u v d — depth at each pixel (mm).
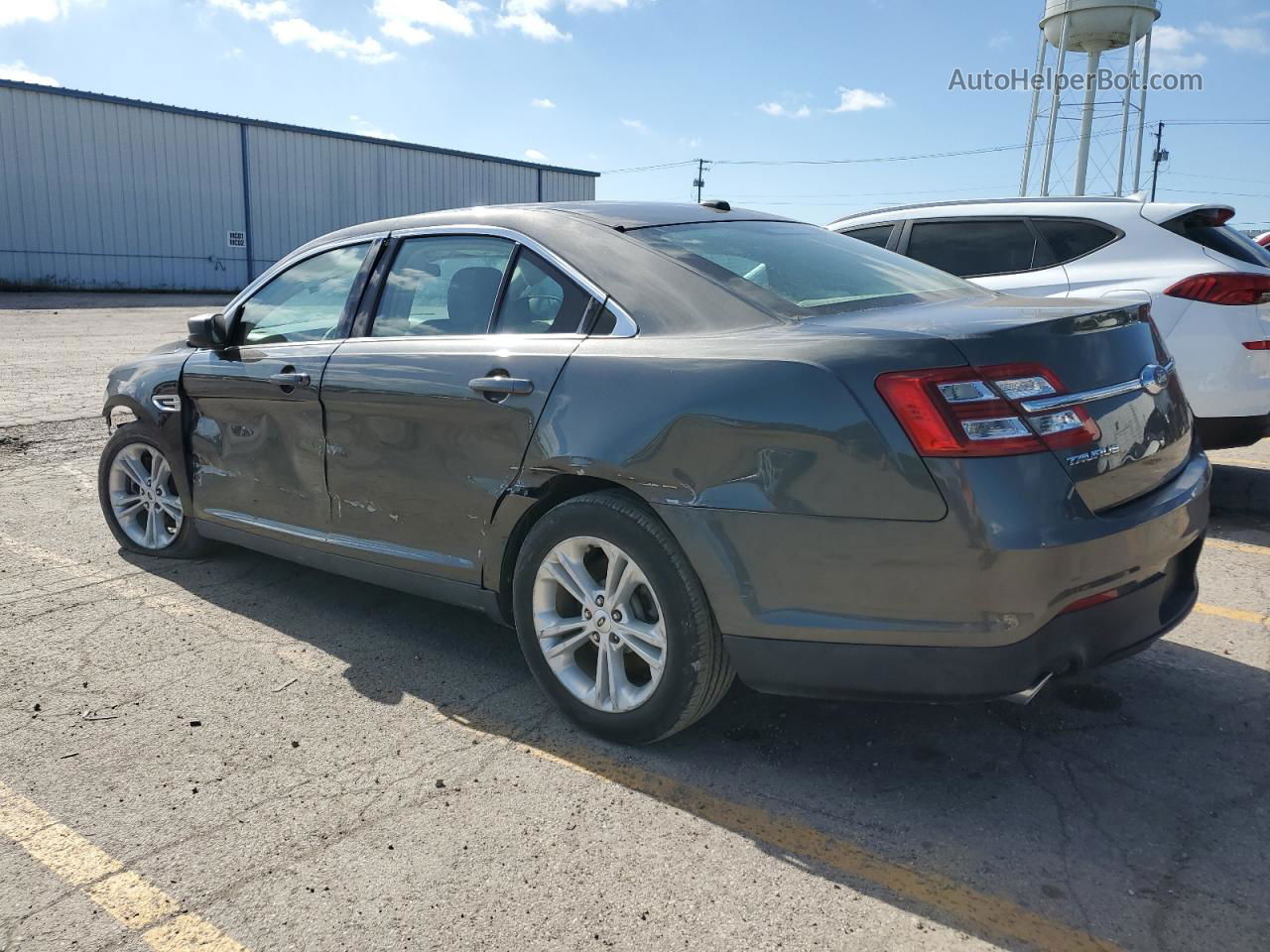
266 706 3355
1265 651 3762
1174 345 5422
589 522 2943
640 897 2350
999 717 3236
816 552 2549
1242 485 5938
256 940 2213
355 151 37875
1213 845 2543
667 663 2844
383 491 3588
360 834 2607
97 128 30984
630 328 3014
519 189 44562
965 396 2414
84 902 2346
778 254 3371
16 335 16828
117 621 4129
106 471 5023
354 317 3889
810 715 3262
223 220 34375
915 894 2357
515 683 3549
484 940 2205
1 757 3012
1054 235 6125
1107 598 2572
